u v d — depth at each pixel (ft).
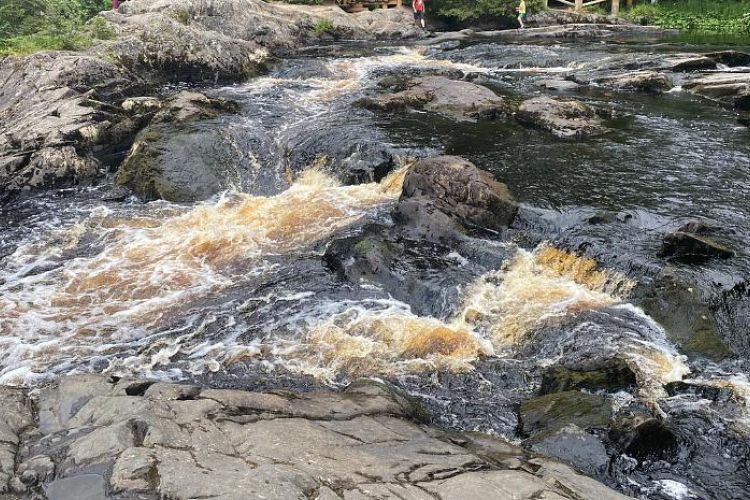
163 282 28.43
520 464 15.92
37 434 15.64
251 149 40.86
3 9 56.49
